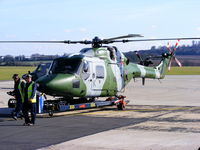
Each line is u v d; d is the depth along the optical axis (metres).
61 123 13.11
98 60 17.05
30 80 12.77
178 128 11.93
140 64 22.11
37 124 12.86
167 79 53.50
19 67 109.62
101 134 10.84
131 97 25.69
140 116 15.14
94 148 8.90
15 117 14.02
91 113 16.28
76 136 10.51
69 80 15.05
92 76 16.36
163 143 9.49
